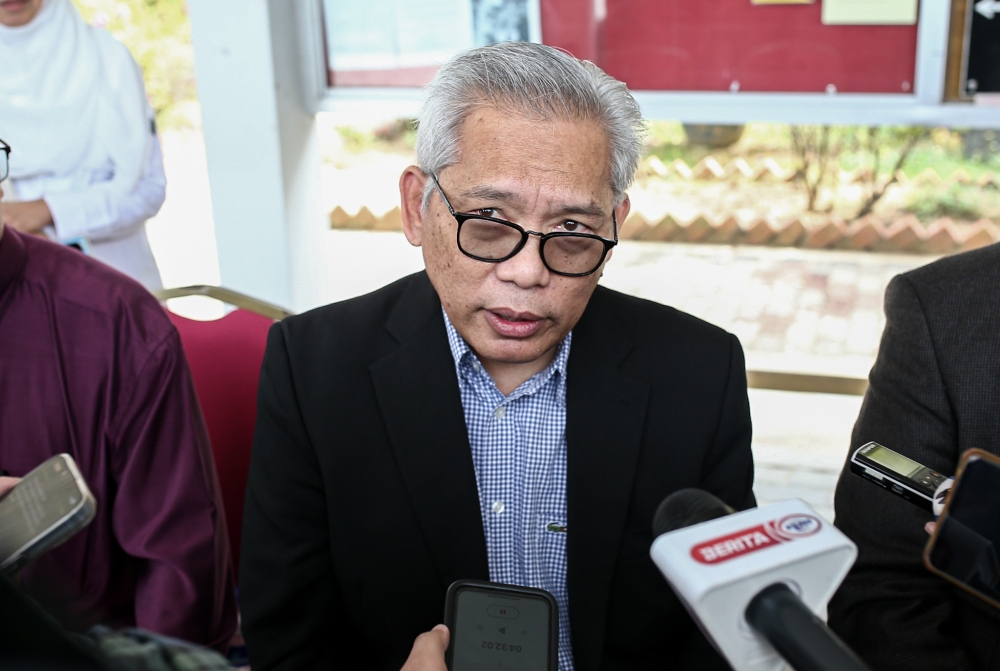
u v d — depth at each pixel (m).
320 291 3.10
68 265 1.38
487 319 1.02
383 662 1.23
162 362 1.39
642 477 1.21
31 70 2.59
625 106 0.98
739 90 2.49
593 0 2.45
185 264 6.14
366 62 2.69
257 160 2.75
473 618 0.89
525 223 0.95
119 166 2.74
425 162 1.00
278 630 1.19
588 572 1.17
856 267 6.76
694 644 1.22
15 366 1.34
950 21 2.27
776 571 0.51
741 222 7.34
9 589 0.35
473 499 1.16
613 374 1.20
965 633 1.20
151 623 1.32
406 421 1.17
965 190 7.53
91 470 1.38
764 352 5.34
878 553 1.22
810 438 3.77
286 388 1.21
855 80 2.41
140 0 7.29
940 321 1.24
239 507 1.67
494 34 2.53
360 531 1.18
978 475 0.58
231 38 2.62
